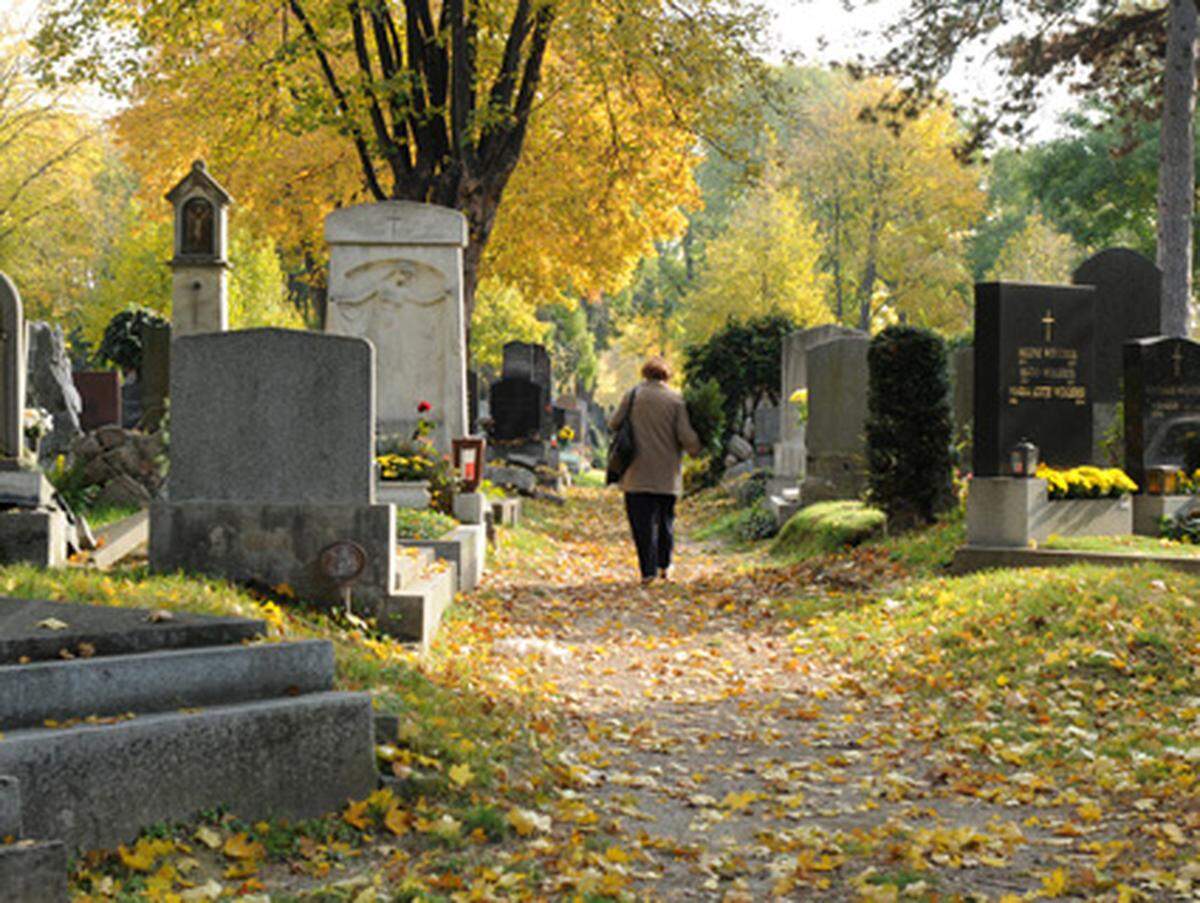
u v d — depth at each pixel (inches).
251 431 338.3
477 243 814.5
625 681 363.6
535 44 818.8
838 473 757.9
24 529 317.1
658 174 1024.2
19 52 1809.8
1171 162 956.0
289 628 288.7
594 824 220.4
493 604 461.7
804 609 477.7
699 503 1187.3
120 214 2054.6
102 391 1053.8
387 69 822.5
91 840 177.2
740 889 187.8
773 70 870.4
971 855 203.5
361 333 641.6
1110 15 1067.9
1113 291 696.4
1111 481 516.4
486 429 1205.1
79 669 188.2
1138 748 271.4
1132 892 177.3
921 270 2250.2
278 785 200.7
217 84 887.7
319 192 1136.2
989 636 376.5
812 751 288.7
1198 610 371.9
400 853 193.0
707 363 1362.0
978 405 513.0
